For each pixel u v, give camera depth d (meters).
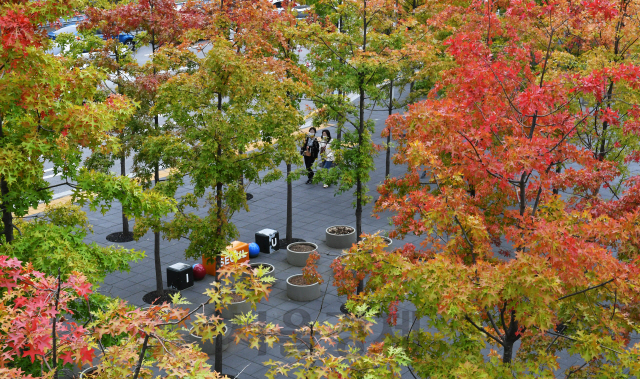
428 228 9.42
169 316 6.57
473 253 9.62
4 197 10.62
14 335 6.20
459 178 9.25
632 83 10.37
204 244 14.65
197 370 6.51
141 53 41.78
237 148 14.48
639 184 11.50
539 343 9.95
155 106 14.77
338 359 7.18
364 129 19.06
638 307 9.52
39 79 10.08
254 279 6.78
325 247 21.70
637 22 15.02
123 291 18.48
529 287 7.87
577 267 8.18
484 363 8.95
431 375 8.91
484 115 10.53
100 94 18.19
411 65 21.55
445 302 7.89
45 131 10.74
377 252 9.09
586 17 12.73
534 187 10.34
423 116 9.53
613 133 15.12
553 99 10.59
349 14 18.27
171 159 17.64
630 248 9.78
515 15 11.95
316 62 18.31
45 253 10.73
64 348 6.54
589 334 9.12
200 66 14.65
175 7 19.58
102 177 11.41
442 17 20.30
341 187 18.16
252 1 18.84
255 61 14.58
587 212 9.47
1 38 9.16
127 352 6.75
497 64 10.70
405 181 12.45
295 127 15.19
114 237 22.41
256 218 24.52
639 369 7.80
